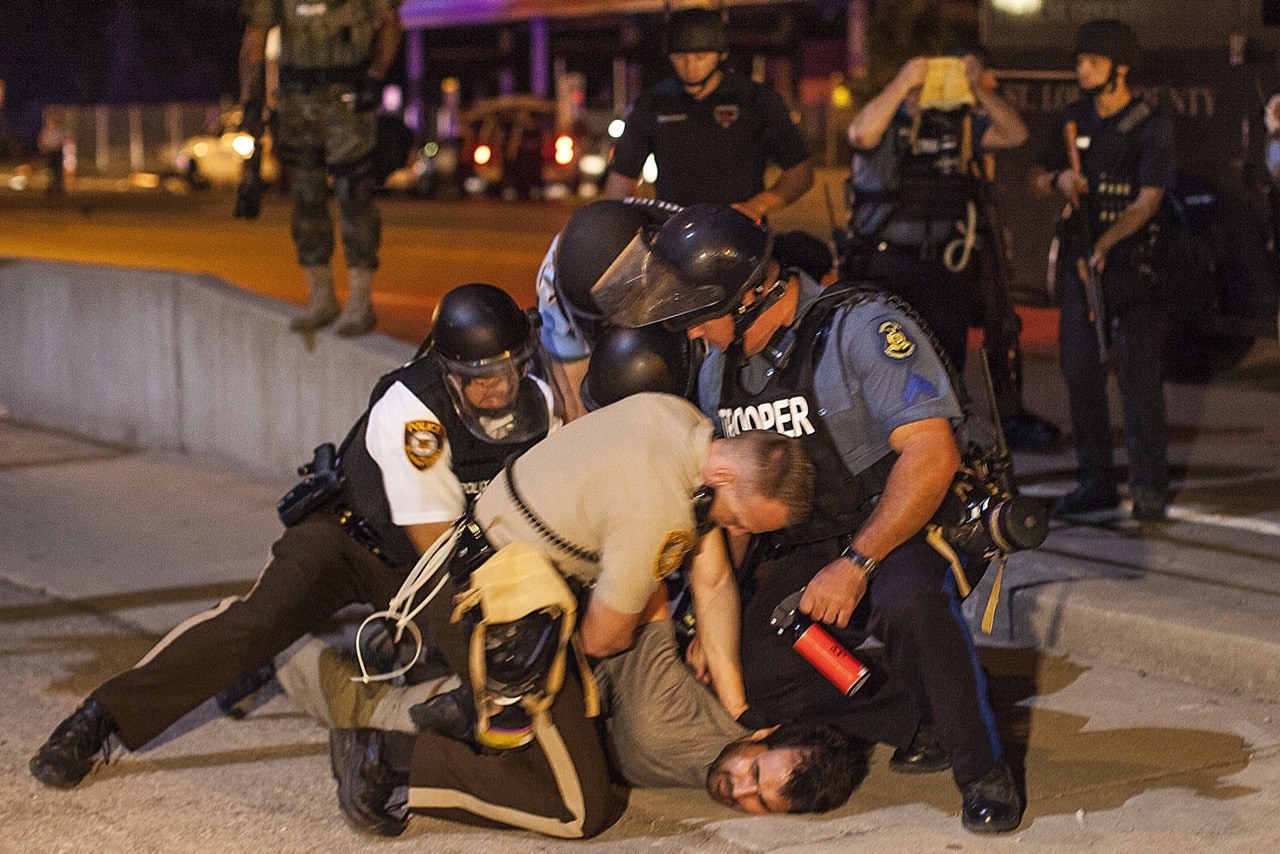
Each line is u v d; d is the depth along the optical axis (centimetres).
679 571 448
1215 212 806
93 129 4181
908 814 412
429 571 412
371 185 736
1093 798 418
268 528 699
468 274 1479
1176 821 403
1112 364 943
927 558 400
